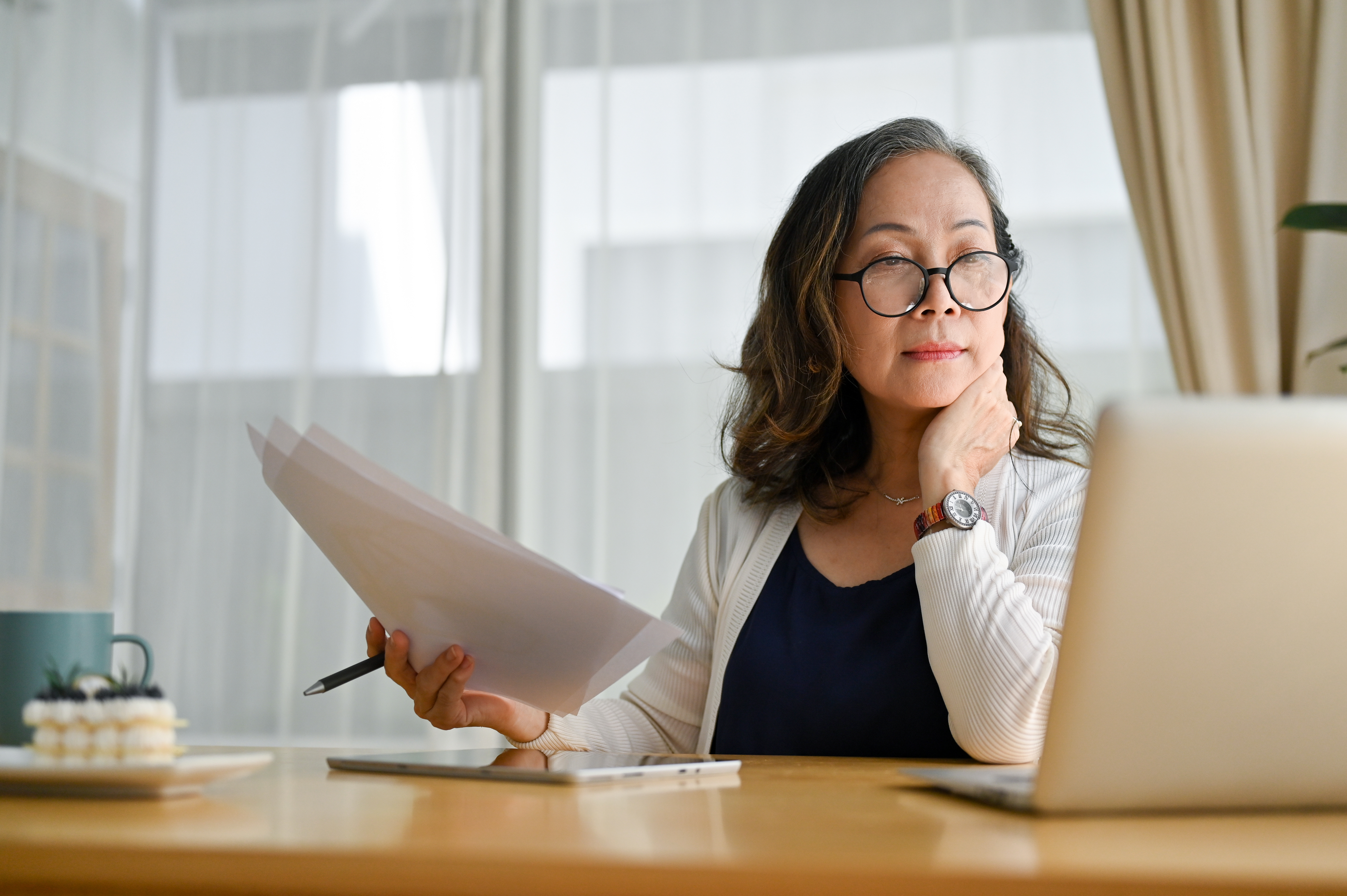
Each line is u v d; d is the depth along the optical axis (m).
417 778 0.82
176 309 3.23
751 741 1.32
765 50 3.05
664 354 3.04
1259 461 0.55
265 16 3.28
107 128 3.29
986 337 1.35
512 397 3.09
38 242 3.26
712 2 3.10
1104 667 0.57
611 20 3.15
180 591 3.13
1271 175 2.55
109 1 3.32
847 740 1.27
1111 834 0.54
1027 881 0.42
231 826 0.54
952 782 0.69
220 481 3.16
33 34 3.31
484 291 3.11
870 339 1.35
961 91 2.93
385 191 3.18
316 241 3.19
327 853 0.45
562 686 1.03
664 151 3.09
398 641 1.04
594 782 0.77
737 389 1.63
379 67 3.22
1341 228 1.93
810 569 1.39
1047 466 1.41
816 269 1.40
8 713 0.96
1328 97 2.49
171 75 3.30
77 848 0.47
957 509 1.18
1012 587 1.14
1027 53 2.92
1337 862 0.45
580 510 3.03
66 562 3.16
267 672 3.08
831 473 1.46
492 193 3.14
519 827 0.55
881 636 1.29
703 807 0.64
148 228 3.26
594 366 3.06
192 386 3.20
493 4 3.19
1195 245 2.58
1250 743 0.60
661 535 2.99
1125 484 0.56
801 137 3.02
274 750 1.13
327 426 3.14
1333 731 0.60
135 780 0.63
